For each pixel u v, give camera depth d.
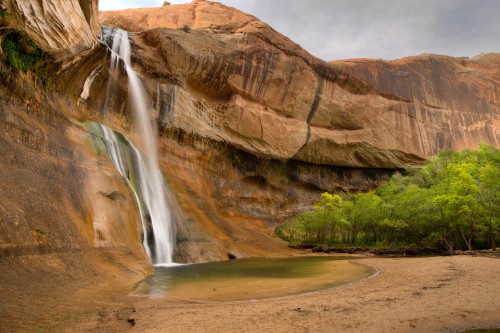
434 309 8.71
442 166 49.97
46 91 20.80
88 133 23.11
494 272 14.26
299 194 51.53
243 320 8.34
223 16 49.38
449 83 68.38
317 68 52.44
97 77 29.38
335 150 54.44
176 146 38.09
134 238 20.72
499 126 69.25
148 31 38.84
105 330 7.78
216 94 44.03
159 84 37.28
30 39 18.08
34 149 16.95
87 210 18.00
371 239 40.97
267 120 46.69
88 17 23.14
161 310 9.62
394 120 59.47
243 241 34.12
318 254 34.06
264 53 46.44
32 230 12.88
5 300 8.95
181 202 31.00
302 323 7.94
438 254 30.03
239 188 44.22
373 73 59.56
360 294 11.25
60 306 9.56
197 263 25.28
